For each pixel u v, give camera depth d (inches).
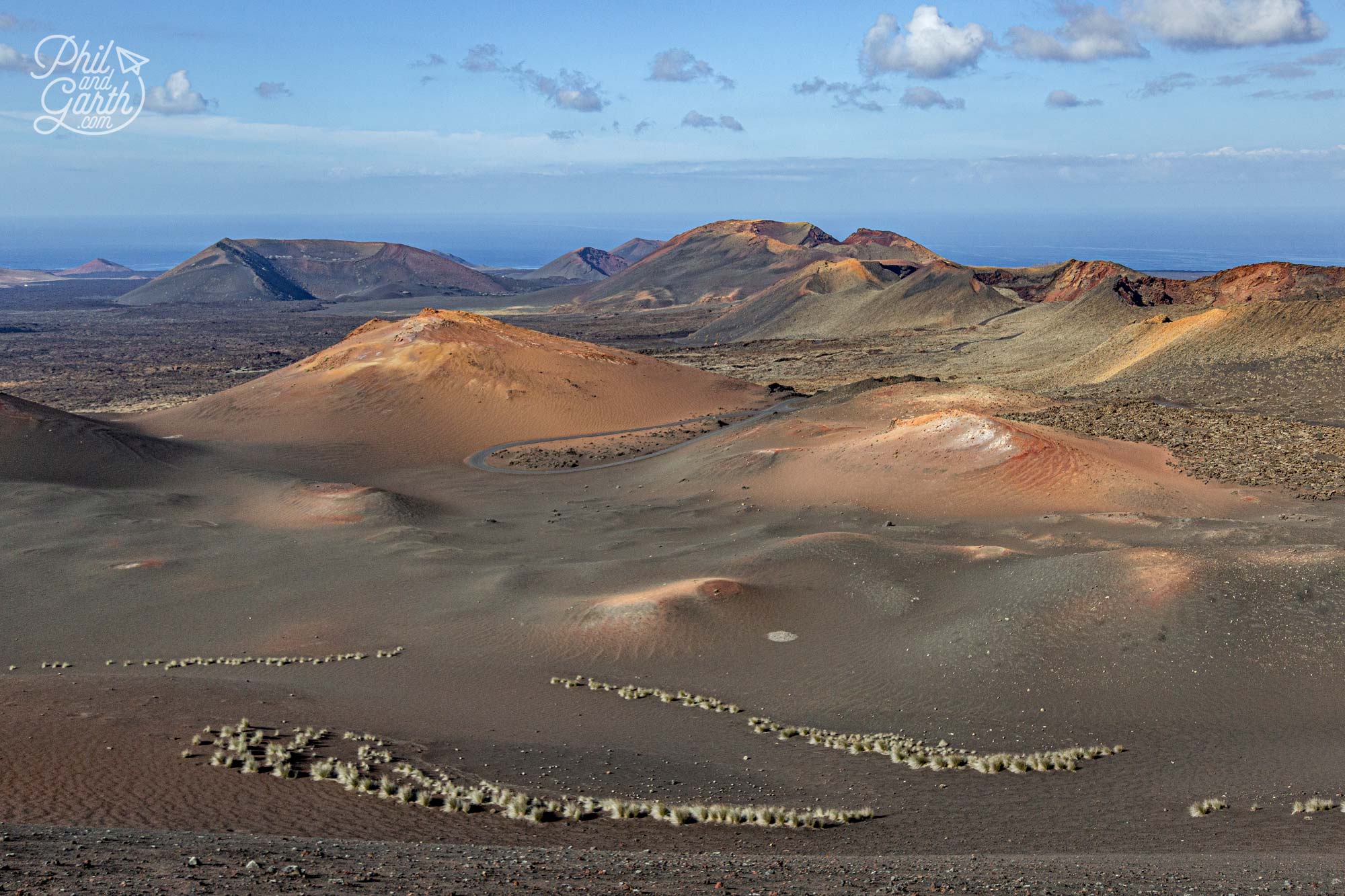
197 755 855.1
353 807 736.3
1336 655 1143.6
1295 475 2682.1
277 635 1680.6
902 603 1549.0
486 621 1670.8
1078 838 719.1
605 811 783.1
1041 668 1224.8
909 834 730.2
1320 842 685.9
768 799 852.6
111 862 476.1
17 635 1710.1
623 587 1812.3
